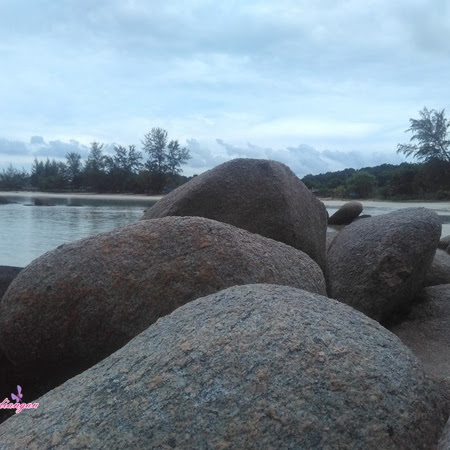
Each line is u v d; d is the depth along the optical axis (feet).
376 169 215.51
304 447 5.73
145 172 214.48
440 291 19.15
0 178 245.65
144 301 10.54
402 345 7.22
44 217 70.08
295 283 11.30
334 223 56.34
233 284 10.64
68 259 11.14
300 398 6.01
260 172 18.21
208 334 6.81
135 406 6.13
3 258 31.58
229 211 17.70
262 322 6.89
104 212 83.46
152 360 6.68
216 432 5.81
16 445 6.14
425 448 6.12
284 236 17.66
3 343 11.32
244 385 6.11
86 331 10.72
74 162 235.40
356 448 5.80
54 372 11.53
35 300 10.93
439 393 6.86
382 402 6.15
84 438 5.95
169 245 11.00
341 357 6.46
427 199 156.15
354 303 17.78
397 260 17.61
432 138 152.97
